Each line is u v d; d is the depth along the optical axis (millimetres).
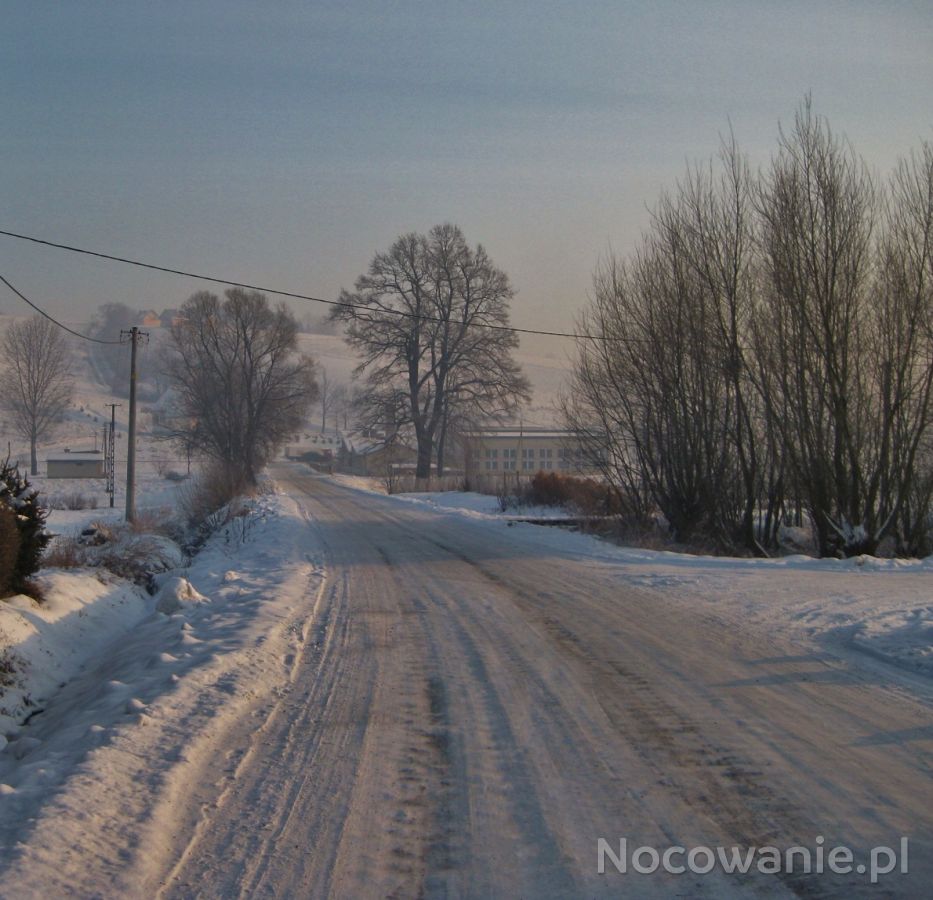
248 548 20969
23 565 12211
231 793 5363
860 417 20469
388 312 54594
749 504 22203
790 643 9555
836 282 19859
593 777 5543
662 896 4008
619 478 25453
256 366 59281
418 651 9438
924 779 5449
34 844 4379
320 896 4062
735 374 21859
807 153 20188
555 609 12016
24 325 89125
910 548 21531
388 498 46531
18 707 8609
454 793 5320
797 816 4895
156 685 7883
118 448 99812
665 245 23531
